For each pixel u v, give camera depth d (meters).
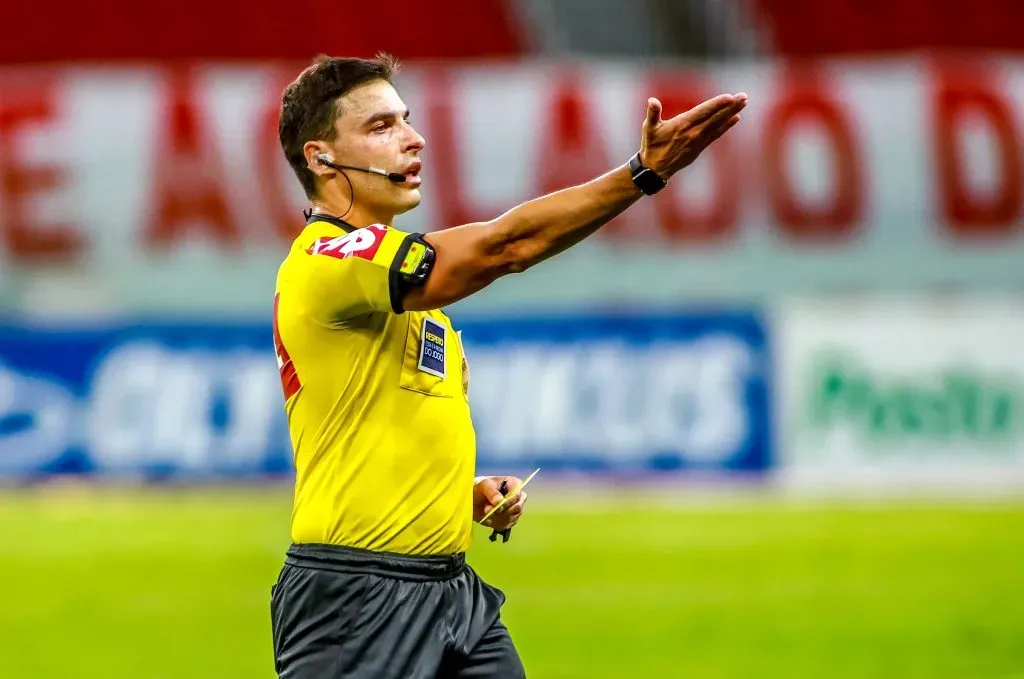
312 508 11.95
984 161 55.78
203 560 39.81
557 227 11.01
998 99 56.09
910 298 53.25
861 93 55.94
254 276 54.41
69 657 29.19
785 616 32.78
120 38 72.44
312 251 11.80
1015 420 51.31
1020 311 51.28
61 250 54.19
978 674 27.39
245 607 34.16
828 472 51.38
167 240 54.38
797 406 51.56
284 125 12.52
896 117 55.81
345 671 11.69
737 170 55.31
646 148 10.90
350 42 73.75
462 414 12.40
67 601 34.81
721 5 74.94
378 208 12.34
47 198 54.06
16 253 54.06
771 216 55.41
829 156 55.56
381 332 11.85
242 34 73.25
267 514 47.00
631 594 35.38
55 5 72.50
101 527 45.09
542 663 28.33
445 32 74.38
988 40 75.19
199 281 54.34
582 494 50.88
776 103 55.66
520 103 55.56
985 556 39.91
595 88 55.78
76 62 71.88
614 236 55.03
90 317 52.09
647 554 40.47
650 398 51.91
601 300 54.94
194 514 47.22
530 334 52.06
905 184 55.72
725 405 51.78
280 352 12.18
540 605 34.25
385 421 11.86
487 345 51.97
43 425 51.75
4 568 38.91
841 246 55.59
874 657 28.80
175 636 31.05
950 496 50.66
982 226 55.88
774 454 51.66
